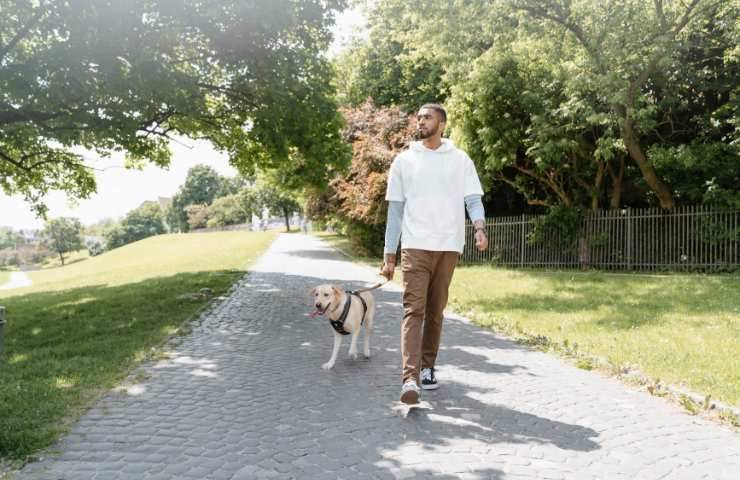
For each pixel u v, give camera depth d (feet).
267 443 11.91
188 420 13.38
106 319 29.09
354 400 14.97
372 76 92.89
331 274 54.24
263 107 39.27
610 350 19.94
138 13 28.68
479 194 14.55
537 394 15.55
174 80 30.50
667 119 57.41
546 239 60.75
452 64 56.90
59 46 27.25
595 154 50.70
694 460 11.09
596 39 48.39
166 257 105.19
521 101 56.44
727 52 50.90
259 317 29.14
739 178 52.80
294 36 37.63
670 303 30.96
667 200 54.29
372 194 68.13
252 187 269.44
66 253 388.78
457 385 16.43
